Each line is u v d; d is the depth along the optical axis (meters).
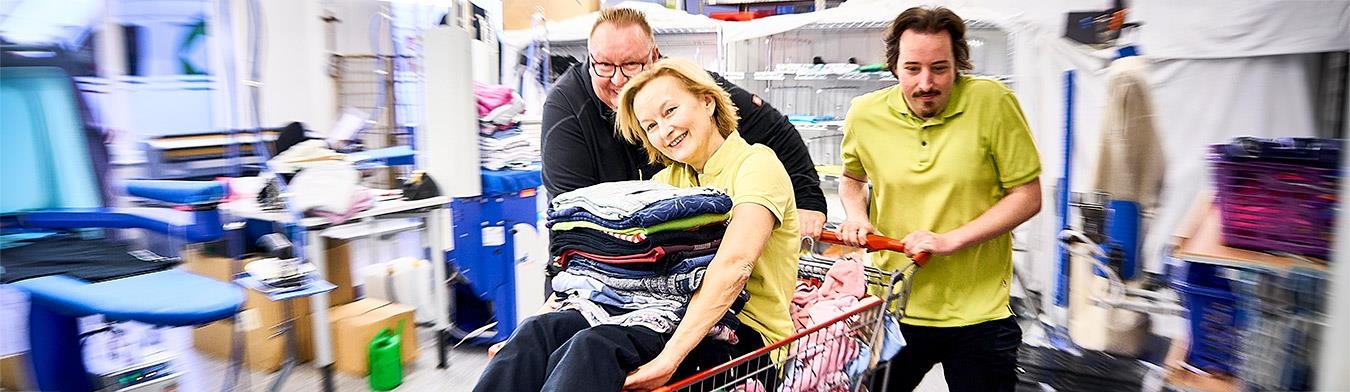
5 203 2.48
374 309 3.42
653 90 1.42
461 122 3.28
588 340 1.17
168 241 2.90
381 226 3.16
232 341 3.23
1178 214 3.39
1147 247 3.43
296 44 3.91
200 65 3.63
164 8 3.49
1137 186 3.45
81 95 2.70
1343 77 3.26
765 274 1.42
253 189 2.93
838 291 1.68
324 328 3.00
